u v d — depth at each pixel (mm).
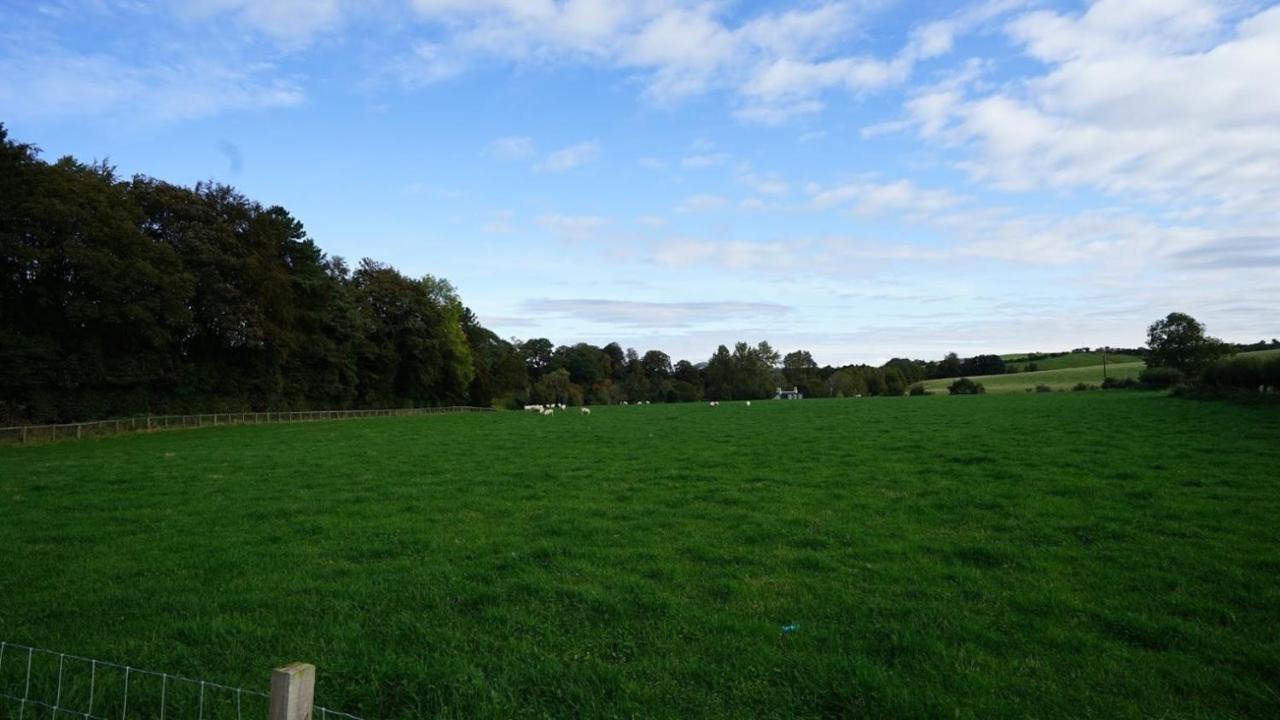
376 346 83000
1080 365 176250
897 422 41812
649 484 19375
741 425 43219
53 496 18188
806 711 6457
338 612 9008
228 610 9117
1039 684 6801
